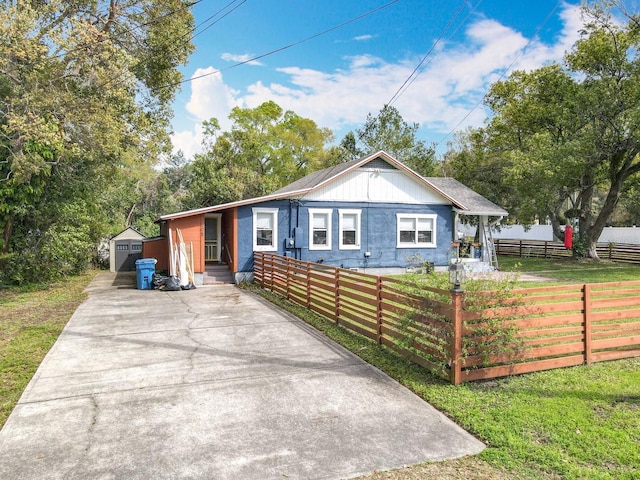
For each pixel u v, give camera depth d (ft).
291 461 11.62
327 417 14.40
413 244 58.39
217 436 13.05
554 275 55.01
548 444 12.46
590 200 76.54
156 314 31.71
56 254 48.83
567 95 68.74
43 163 41.78
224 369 19.33
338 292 27.86
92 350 22.30
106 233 69.21
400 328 21.08
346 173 54.60
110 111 47.16
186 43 62.44
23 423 13.94
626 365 19.98
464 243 64.69
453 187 70.90
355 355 21.50
